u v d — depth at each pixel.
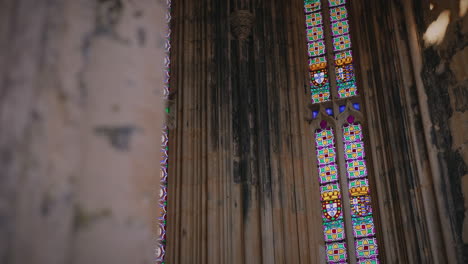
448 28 10.66
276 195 12.16
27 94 1.71
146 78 2.12
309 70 14.23
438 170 10.48
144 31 2.19
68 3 1.93
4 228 1.54
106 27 2.03
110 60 1.99
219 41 13.91
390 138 11.93
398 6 12.54
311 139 13.35
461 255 9.71
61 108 1.76
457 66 10.31
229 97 13.25
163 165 12.76
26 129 1.66
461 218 9.80
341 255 12.12
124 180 1.86
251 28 14.12
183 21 14.36
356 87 13.70
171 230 12.05
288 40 14.19
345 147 13.13
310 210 12.25
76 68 1.86
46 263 1.58
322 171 13.06
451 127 10.33
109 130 1.89
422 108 11.17
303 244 11.79
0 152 1.62
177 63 13.88
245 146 12.66
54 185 1.66
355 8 14.04
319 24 14.73
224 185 12.22
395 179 11.56
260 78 13.47
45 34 1.82
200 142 12.81
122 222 1.81
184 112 13.20
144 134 2.01
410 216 10.98
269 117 13.04
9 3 1.83
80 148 1.77
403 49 12.12
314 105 13.64
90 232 1.71
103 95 1.91
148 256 1.88
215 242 11.69
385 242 11.47
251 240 11.75
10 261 1.51
